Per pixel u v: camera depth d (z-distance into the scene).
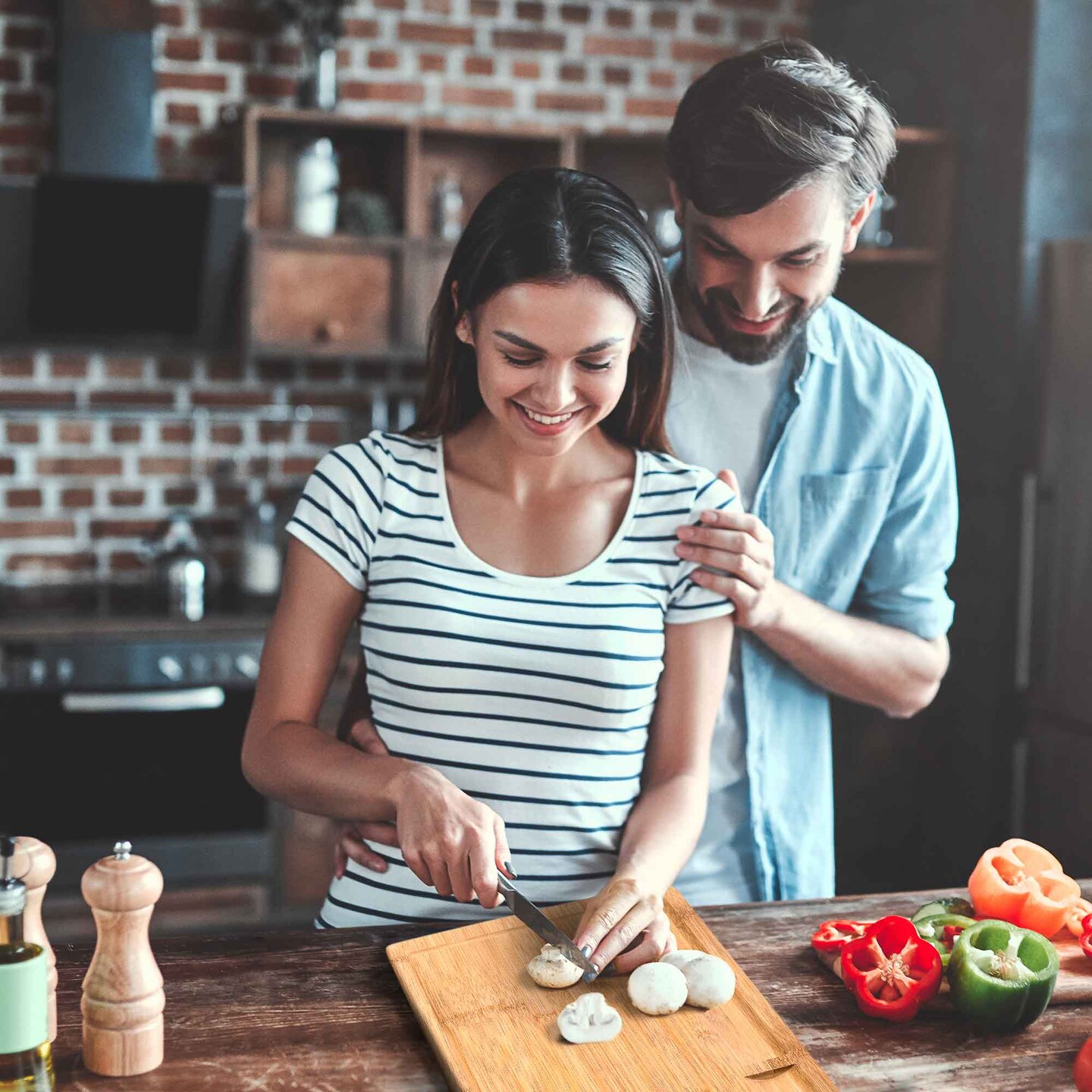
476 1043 1.00
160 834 3.18
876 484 1.59
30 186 3.04
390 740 1.34
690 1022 1.03
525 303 1.17
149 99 3.25
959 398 3.45
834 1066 0.99
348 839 1.36
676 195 1.42
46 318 3.28
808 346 1.56
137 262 3.23
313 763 1.26
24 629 3.00
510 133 3.45
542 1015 1.04
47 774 3.15
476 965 1.11
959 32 3.41
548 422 1.22
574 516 1.33
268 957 1.14
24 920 0.94
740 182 1.29
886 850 3.54
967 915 1.22
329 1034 1.02
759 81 1.30
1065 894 1.19
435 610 1.30
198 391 3.62
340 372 3.71
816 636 1.49
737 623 1.42
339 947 1.17
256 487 3.67
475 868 1.12
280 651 1.35
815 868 1.62
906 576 1.65
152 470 3.60
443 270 3.44
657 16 3.78
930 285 3.46
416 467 1.35
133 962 0.95
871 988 1.07
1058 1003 1.09
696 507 1.36
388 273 3.40
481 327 1.22
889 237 3.50
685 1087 0.95
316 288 3.35
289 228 3.52
